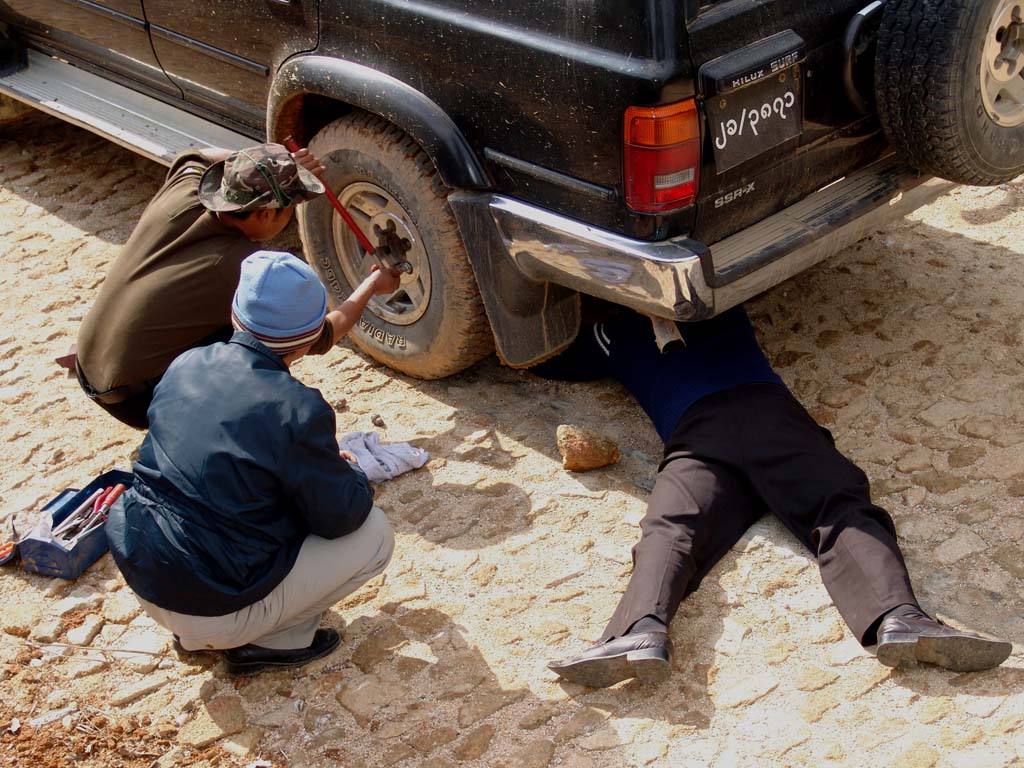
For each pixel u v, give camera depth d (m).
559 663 3.15
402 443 4.12
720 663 3.25
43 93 5.53
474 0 3.50
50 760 3.10
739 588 3.48
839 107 3.65
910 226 5.18
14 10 5.58
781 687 3.17
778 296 4.80
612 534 3.74
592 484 3.96
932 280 4.80
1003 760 2.91
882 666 3.20
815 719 3.07
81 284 5.18
